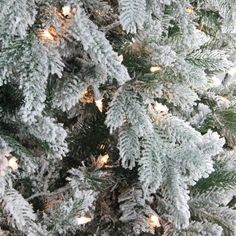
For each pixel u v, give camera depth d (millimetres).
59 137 484
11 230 523
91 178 554
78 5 467
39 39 466
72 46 500
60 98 499
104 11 512
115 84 534
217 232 560
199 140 535
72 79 507
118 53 515
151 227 560
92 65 508
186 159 534
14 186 563
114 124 504
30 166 488
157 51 495
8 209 473
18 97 500
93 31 465
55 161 574
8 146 476
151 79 519
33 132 490
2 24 438
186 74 506
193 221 582
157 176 516
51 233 503
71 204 510
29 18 442
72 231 543
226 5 573
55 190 574
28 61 451
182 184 535
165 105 587
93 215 581
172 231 574
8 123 515
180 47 541
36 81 447
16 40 455
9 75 470
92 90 539
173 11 546
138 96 529
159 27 504
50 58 460
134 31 459
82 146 589
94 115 577
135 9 460
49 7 469
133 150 521
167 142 544
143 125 502
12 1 428
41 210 563
